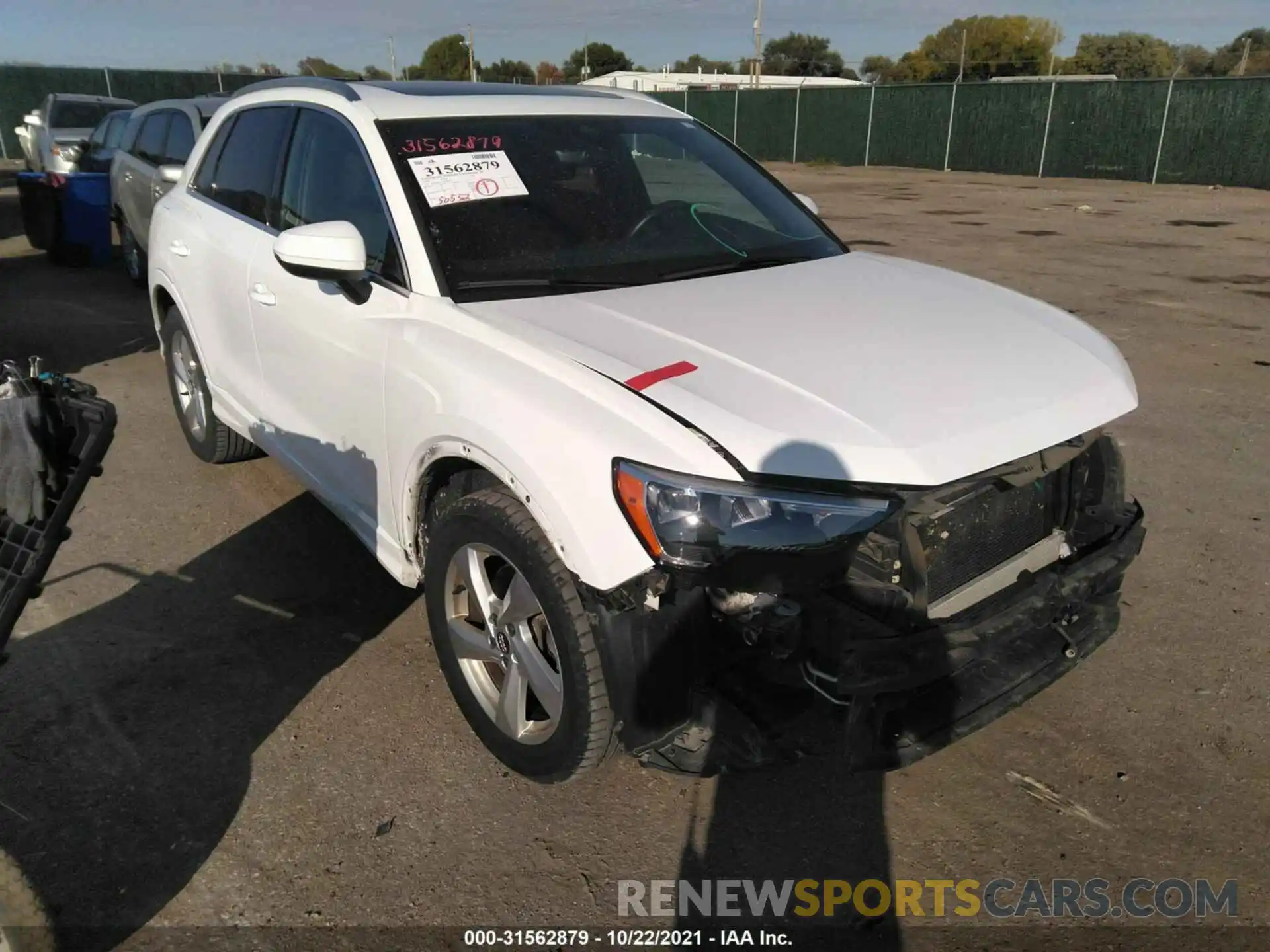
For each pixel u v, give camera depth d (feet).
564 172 11.40
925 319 9.67
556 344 8.55
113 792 9.23
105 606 12.44
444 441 8.89
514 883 8.29
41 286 32.40
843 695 7.43
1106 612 9.28
